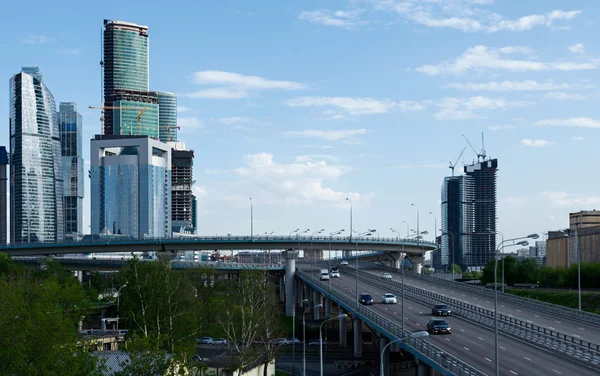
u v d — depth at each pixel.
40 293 107.12
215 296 187.75
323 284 187.50
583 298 168.50
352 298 160.25
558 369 77.44
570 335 97.38
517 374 74.75
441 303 144.00
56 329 67.62
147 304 114.12
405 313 132.25
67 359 66.62
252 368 115.88
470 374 69.69
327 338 179.62
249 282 161.50
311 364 144.00
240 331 133.88
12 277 150.25
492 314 120.00
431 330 106.12
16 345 64.12
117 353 100.75
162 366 73.06
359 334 148.00
